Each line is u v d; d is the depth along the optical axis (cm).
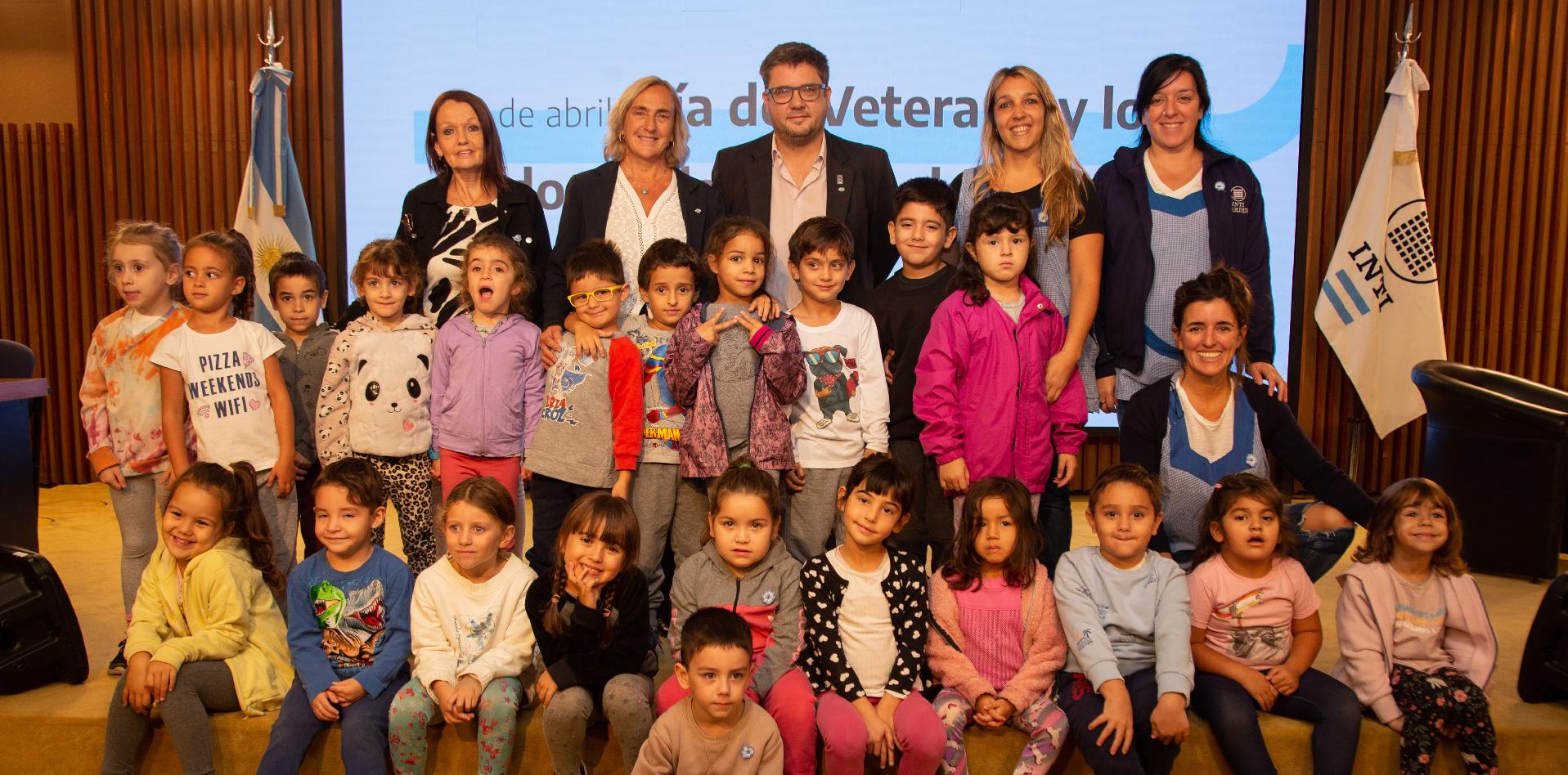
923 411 245
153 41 511
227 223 519
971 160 486
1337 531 249
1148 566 219
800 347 241
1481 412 348
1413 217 465
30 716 216
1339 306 475
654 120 276
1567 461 335
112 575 331
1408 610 218
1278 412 247
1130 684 211
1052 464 253
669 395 249
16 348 345
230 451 248
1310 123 487
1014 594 218
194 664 210
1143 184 270
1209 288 238
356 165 500
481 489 211
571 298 252
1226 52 482
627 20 485
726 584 214
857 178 285
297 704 210
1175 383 250
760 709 197
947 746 203
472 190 286
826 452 247
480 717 203
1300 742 210
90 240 523
